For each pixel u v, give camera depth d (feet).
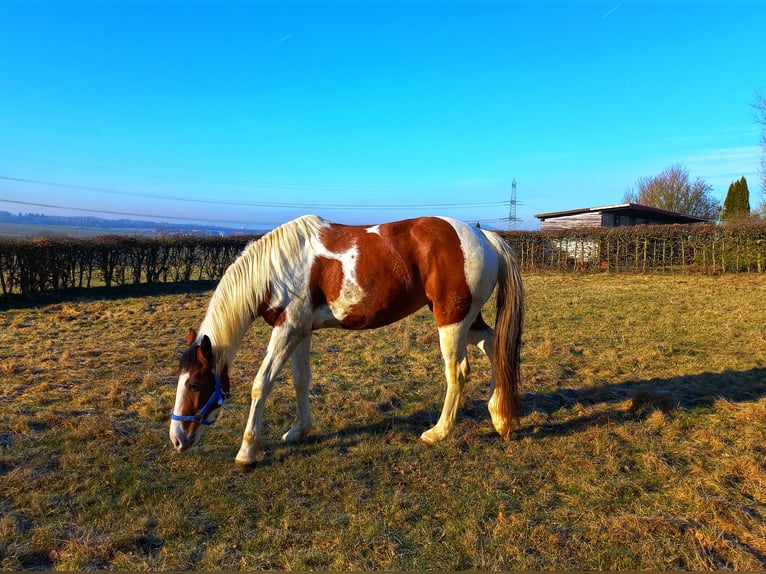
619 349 23.12
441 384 18.21
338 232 12.62
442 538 9.07
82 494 10.32
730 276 53.57
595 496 10.49
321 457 12.30
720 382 17.83
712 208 137.18
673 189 135.95
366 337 25.96
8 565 8.11
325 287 12.20
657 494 10.58
